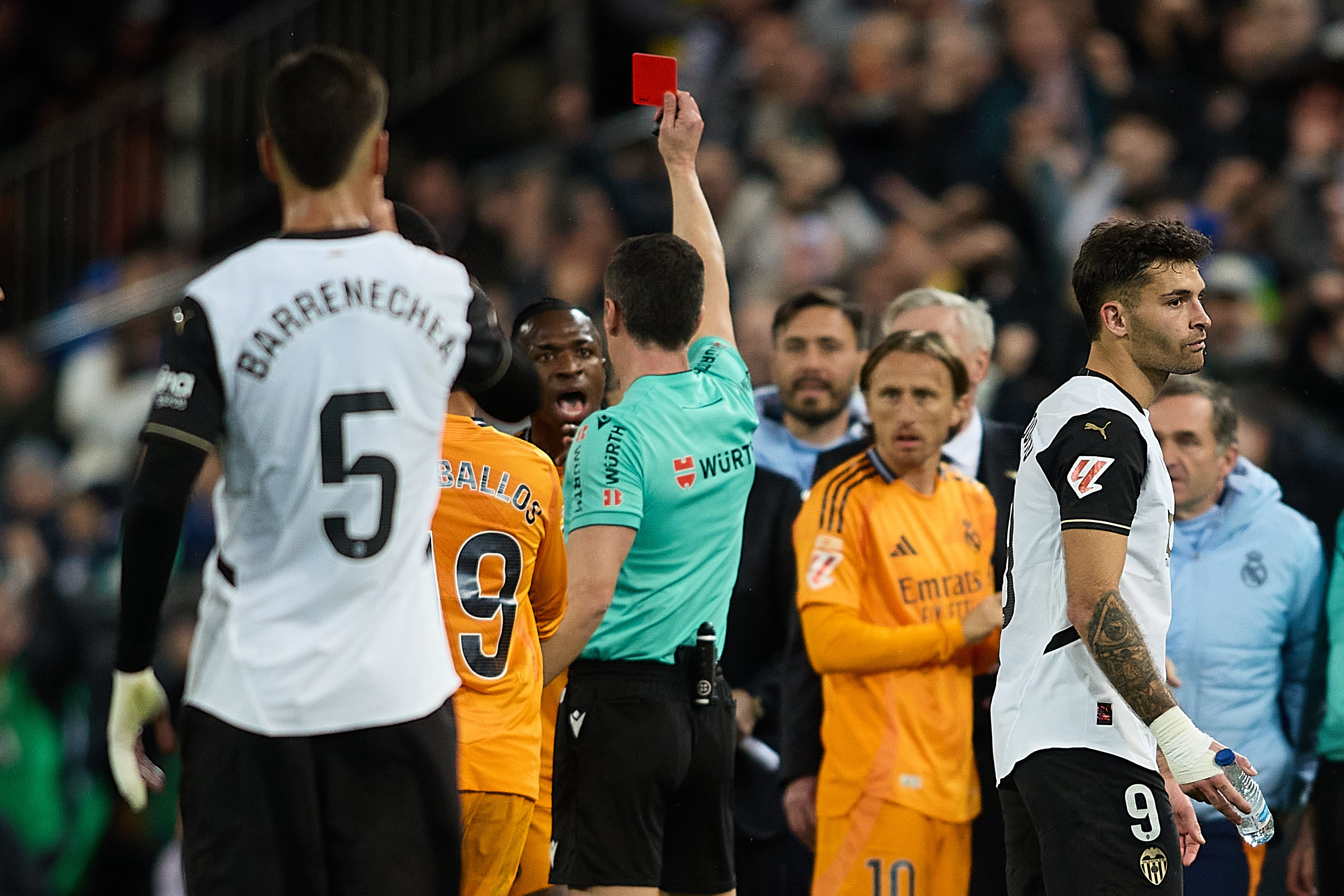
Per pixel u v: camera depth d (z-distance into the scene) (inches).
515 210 1547.7
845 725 661.3
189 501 401.7
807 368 783.7
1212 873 657.6
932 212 1414.9
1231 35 1507.1
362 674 414.0
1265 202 1384.1
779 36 1545.3
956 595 671.8
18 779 1166.3
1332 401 1188.5
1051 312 1282.0
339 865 415.8
